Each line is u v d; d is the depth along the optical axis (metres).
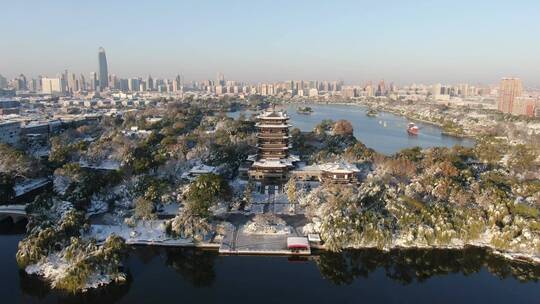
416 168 193.38
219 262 118.19
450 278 113.94
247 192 156.50
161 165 185.75
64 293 100.62
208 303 97.88
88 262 103.69
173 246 126.31
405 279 113.06
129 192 152.50
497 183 165.38
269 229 132.88
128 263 118.31
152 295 101.44
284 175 189.25
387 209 136.62
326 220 128.00
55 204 134.88
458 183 158.00
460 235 129.12
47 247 111.75
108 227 135.25
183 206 142.62
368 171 198.62
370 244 125.25
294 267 116.31
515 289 107.62
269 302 98.62
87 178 156.75
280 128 197.88
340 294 103.38
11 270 113.12
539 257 121.12
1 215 148.25
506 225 128.75
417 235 126.75
